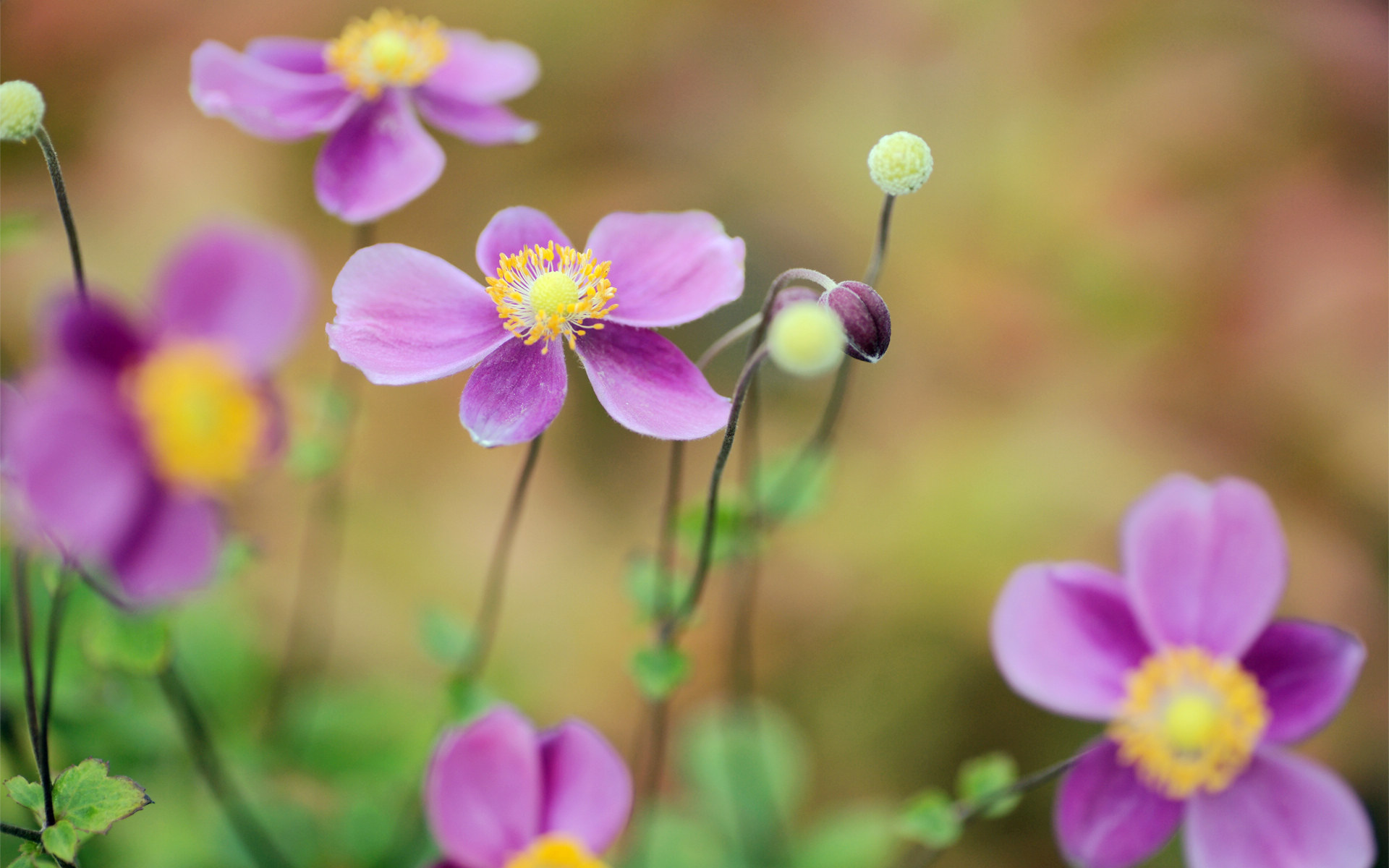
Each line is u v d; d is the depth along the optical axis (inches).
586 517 25.1
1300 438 25.3
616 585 24.8
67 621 20.7
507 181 26.9
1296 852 19.5
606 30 27.6
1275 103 27.0
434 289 18.7
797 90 28.0
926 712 24.7
